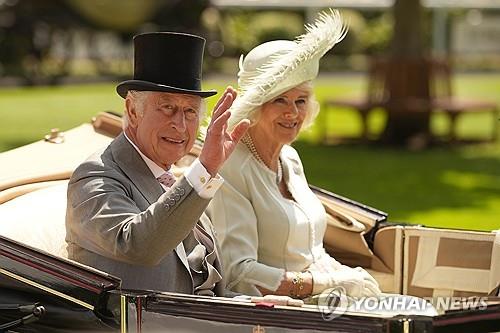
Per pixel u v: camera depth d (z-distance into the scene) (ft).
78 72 191.21
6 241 25.59
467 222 63.62
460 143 104.42
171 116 26.02
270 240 29.68
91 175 25.68
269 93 29.37
